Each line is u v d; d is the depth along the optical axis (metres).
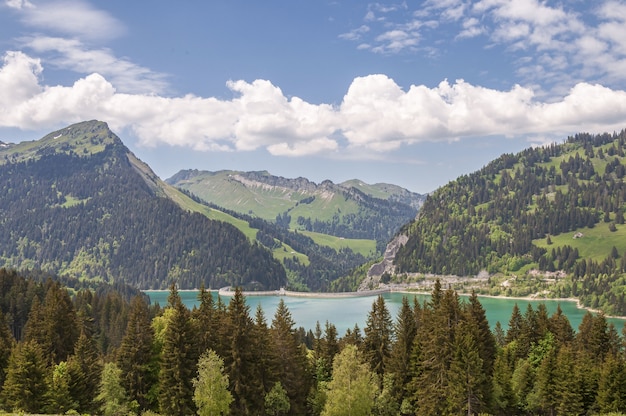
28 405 77.56
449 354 80.94
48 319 102.12
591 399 93.19
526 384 100.81
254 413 79.62
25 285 183.62
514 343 116.69
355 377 78.50
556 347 111.19
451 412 78.88
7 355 91.62
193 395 77.12
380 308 97.75
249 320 81.56
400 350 92.25
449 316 82.56
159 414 78.19
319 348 117.25
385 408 87.38
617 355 102.94
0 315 123.88
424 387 83.88
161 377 78.31
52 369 89.25
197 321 85.12
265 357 83.19
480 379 77.25
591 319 123.25
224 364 79.69
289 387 87.81
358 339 113.94
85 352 91.56
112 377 78.19
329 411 77.81
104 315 187.50
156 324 91.69
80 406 85.50
